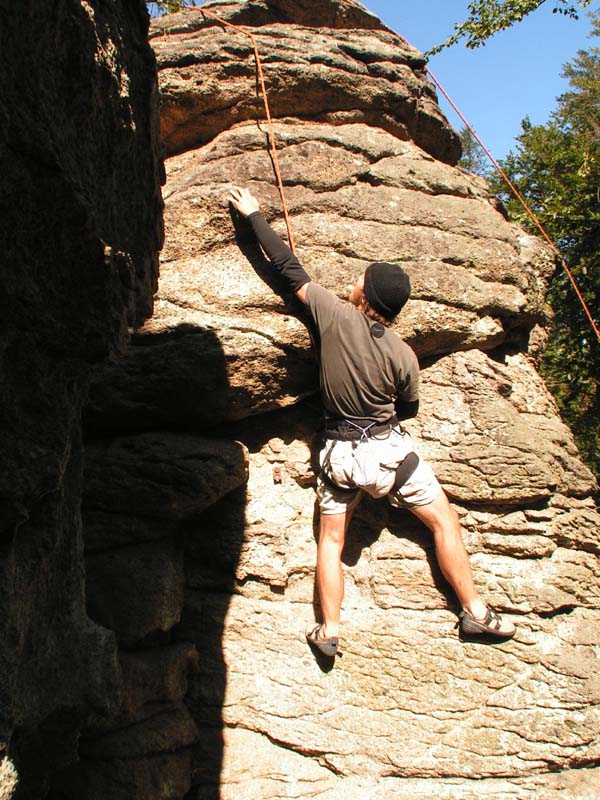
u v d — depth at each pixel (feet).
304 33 15.24
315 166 14.20
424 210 14.44
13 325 7.11
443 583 13.17
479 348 14.40
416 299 13.76
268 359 13.08
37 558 7.97
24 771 8.82
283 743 12.60
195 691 12.84
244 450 13.28
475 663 12.83
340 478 12.50
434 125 16.30
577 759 12.59
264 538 13.23
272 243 12.86
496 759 12.51
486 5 21.48
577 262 26.25
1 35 6.45
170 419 13.32
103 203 8.81
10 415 7.20
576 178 25.76
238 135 14.43
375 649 12.85
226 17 15.33
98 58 8.04
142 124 9.82
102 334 7.86
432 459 13.53
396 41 16.34
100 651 9.43
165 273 13.55
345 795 12.30
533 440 13.71
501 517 13.43
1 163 6.53
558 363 27.22
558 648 12.98
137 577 12.48
